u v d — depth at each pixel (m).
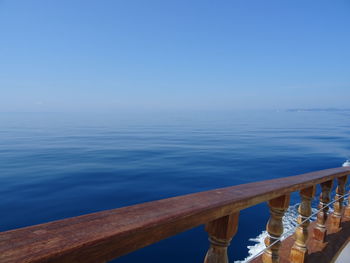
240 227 10.85
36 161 27.33
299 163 27.25
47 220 11.76
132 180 19.33
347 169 2.83
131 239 0.76
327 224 3.32
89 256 0.66
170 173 21.86
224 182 19.28
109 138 54.31
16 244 0.58
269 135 62.00
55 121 137.12
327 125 103.50
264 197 1.40
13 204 13.74
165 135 61.75
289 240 2.71
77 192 16.06
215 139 52.75
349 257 3.08
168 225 0.87
